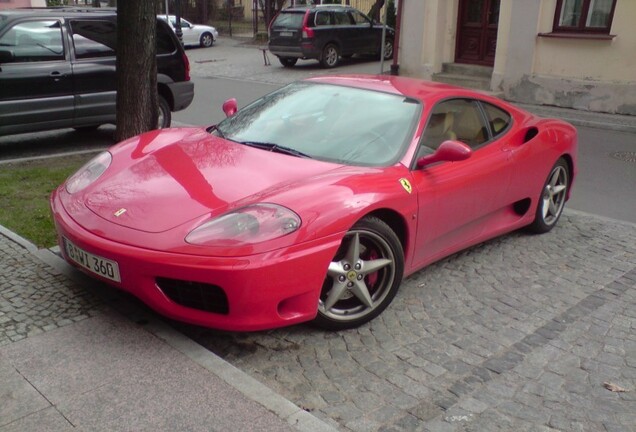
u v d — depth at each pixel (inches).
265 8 1129.4
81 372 113.4
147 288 120.6
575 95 468.1
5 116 283.6
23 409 102.5
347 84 177.8
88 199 136.2
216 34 1055.0
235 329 121.6
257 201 125.3
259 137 161.0
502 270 178.7
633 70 438.6
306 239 122.4
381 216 144.0
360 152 150.2
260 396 108.1
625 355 134.1
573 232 215.0
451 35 563.2
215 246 117.2
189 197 129.6
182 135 169.9
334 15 732.0
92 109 312.3
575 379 124.0
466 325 145.1
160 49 336.8
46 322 130.9
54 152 311.3
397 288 146.3
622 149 361.1
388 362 127.8
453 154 145.4
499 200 180.2
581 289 167.6
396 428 106.5
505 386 120.6
